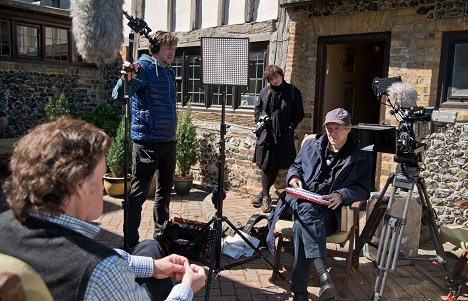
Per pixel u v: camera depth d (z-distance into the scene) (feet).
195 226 12.39
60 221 4.00
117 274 3.82
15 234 3.92
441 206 14.33
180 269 5.96
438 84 14.46
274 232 10.70
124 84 9.93
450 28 13.97
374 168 18.11
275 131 15.23
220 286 10.56
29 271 3.43
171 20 23.90
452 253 12.94
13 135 25.55
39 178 3.87
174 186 19.34
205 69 10.36
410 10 14.84
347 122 10.11
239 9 20.38
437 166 14.32
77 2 8.84
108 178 18.37
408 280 11.14
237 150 19.08
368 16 15.94
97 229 4.28
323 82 18.19
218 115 21.86
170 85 12.03
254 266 11.75
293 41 17.65
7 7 24.53
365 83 22.54
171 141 12.22
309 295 10.27
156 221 12.97
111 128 25.27
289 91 15.28
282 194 11.16
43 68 26.55
